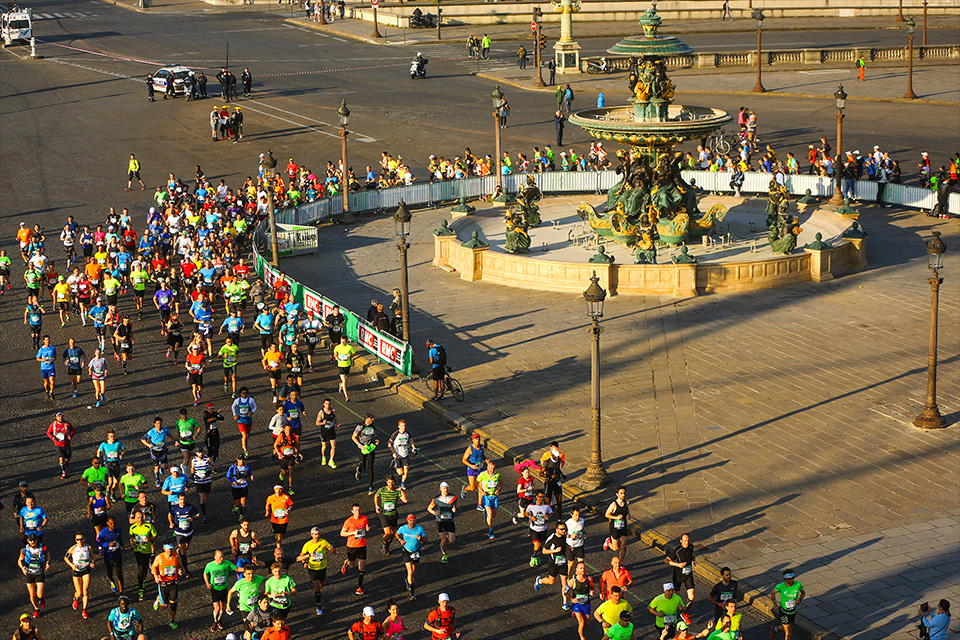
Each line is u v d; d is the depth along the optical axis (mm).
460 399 108500
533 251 152625
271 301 140500
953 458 94750
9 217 178500
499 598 75562
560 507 86500
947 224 168500
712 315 131125
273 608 70000
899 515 85375
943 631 65812
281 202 178375
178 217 160250
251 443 101062
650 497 89000
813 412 104250
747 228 163250
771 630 70625
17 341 127000
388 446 99625
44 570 73938
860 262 146750
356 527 75688
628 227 151125
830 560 79000
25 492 77625
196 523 86625
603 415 104500
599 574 78500
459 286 146250
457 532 85062
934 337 99438
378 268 155875
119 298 143375
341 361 109000
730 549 80938
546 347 121938
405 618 73250
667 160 150250
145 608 74750
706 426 101625
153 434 91625
